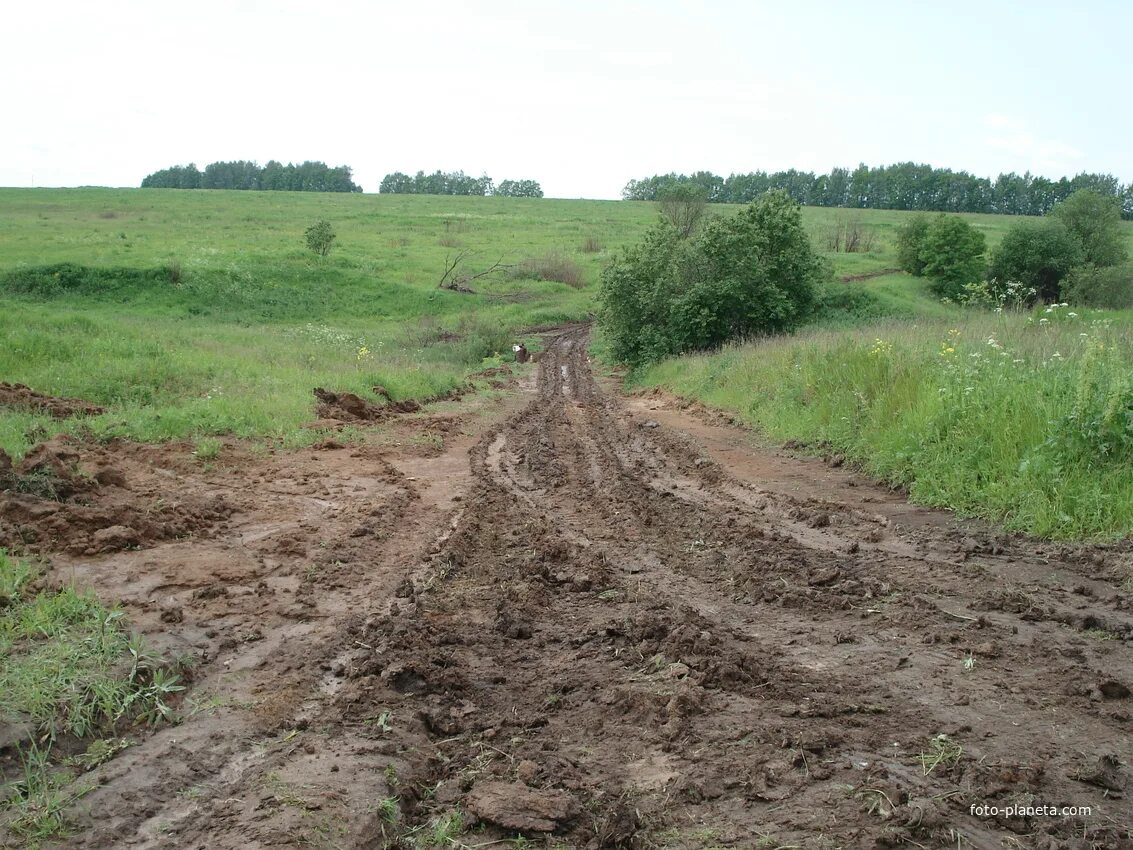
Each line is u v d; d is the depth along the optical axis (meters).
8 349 14.57
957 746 3.85
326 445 11.81
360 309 42.50
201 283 40.19
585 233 73.94
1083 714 4.16
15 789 3.52
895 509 8.36
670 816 3.42
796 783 3.59
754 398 15.20
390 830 3.37
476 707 4.43
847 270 53.28
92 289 37.69
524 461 11.77
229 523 7.90
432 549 7.29
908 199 118.88
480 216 85.12
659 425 14.90
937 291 46.31
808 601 5.86
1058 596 5.80
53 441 8.91
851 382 12.63
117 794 3.53
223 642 5.12
